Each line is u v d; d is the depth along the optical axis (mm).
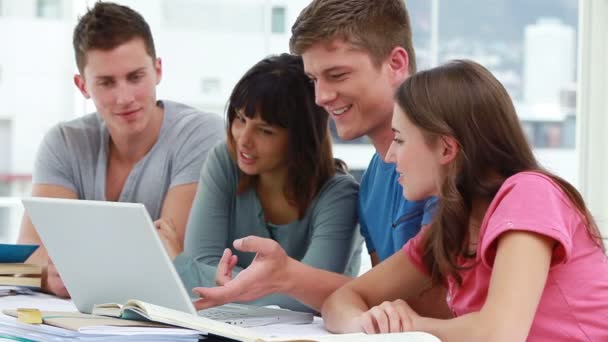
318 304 1777
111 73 2283
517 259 1330
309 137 2033
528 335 1419
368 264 2621
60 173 2436
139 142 2436
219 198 2125
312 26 1830
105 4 2346
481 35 8594
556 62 8742
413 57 1940
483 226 1438
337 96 1854
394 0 1886
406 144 1511
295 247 2084
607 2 3381
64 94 6277
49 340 1264
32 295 2033
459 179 1481
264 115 1975
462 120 1471
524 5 8648
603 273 1442
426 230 1678
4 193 6465
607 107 3418
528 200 1379
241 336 1211
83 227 1504
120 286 1522
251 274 1681
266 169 2025
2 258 2049
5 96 6336
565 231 1366
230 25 6188
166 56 6227
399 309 1505
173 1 6184
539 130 8430
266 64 2029
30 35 6422
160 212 2441
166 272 1411
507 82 8672
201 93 6215
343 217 2023
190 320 1258
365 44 1835
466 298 1538
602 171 3434
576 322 1409
